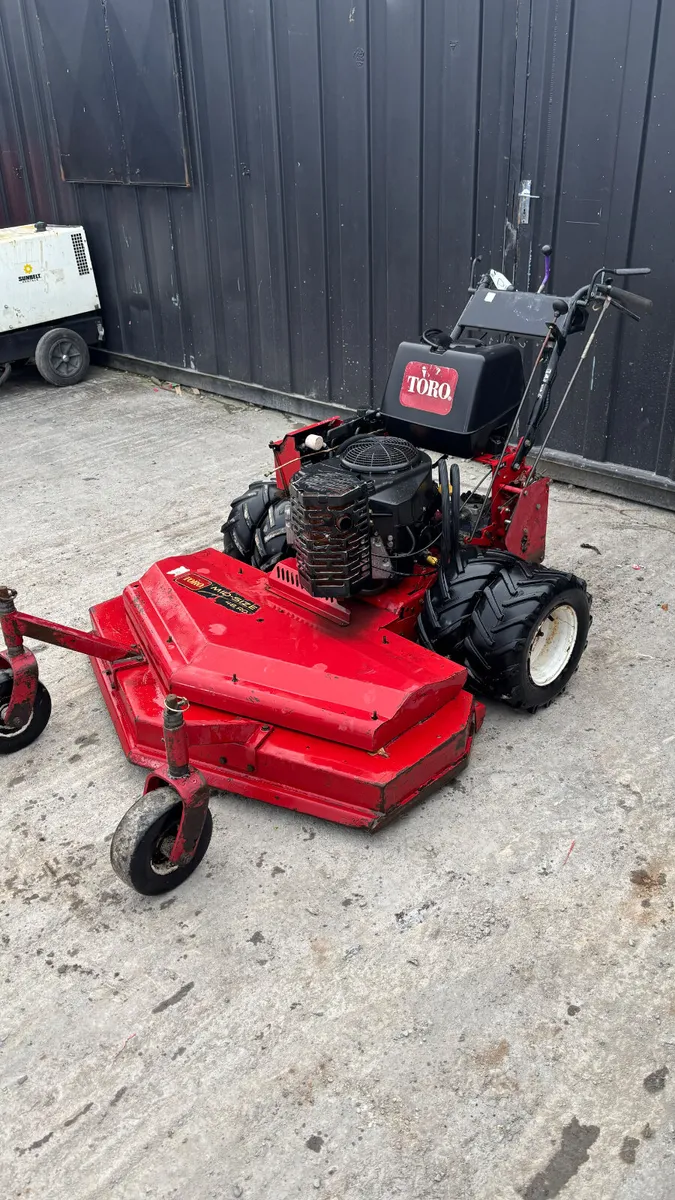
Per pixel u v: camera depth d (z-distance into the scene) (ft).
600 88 8.44
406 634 6.51
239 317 12.99
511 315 6.73
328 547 5.67
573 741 6.32
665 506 9.60
